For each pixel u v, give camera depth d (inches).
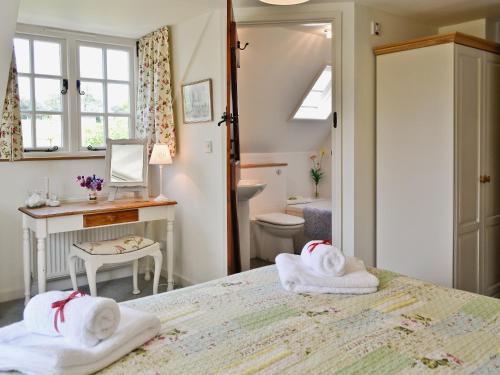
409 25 145.0
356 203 133.6
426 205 128.1
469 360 48.9
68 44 147.6
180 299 68.1
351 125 131.9
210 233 140.6
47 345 48.1
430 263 128.4
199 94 139.6
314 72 179.5
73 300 54.0
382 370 46.8
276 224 173.9
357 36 130.3
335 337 54.3
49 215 117.7
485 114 131.7
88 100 153.3
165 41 147.9
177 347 52.3
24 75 140.0
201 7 128.2
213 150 136.9
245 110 175.9
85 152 152.3
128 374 46.7
